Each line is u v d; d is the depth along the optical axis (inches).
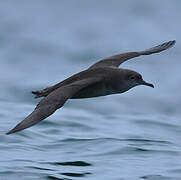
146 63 1342.3
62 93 457.4
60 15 1964.8
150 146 679.1
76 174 578.2
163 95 1083.3
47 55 1435.8
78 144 674.2
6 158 614.2
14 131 422.9
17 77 1178.0
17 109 872.9
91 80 494.9
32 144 668.1
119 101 1008.2
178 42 1592.0
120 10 2032.5
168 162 622.5
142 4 2095.2
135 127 797.2
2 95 1006.4
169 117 914.7
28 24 1825.8
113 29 1792.6
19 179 561.9
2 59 1368.1
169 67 1316.4
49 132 725.9
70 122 786.2
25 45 1537.9
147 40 1678.2
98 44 1594.5
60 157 627.2
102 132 748.0
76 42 1608.0
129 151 652.7
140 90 1091.3
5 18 1883.6
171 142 712.4
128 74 527.8
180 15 1979.6
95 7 2075.5
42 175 571.5
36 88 1094.4
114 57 574.9
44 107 442.6
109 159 623.8
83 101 972.6
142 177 578.2
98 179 568.4
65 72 1275.8
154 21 1897.1
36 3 2098.9
